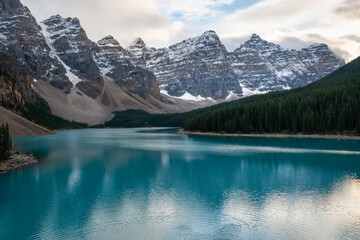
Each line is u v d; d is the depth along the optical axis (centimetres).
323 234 3144
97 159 8019
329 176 5709
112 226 3394
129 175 5947
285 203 4116
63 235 3166
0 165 6656
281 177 5666
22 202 4216
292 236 3097
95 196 4494
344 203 4094
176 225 3412
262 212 3788
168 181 5422
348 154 8575
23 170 6462
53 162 7544
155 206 4038
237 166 6838
